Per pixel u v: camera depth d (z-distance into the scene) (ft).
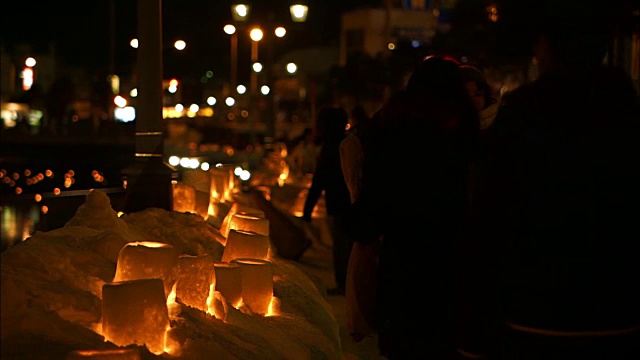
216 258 20.81
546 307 10.26
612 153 10.30
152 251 13.42
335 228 29.14
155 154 25.09
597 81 10.64
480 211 10.88
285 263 23.16
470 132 13.46
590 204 10.26
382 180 13.30
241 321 15.07
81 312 12.14
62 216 38.78
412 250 13.32
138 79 25.31
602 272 10.23
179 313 13.46
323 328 19.22
